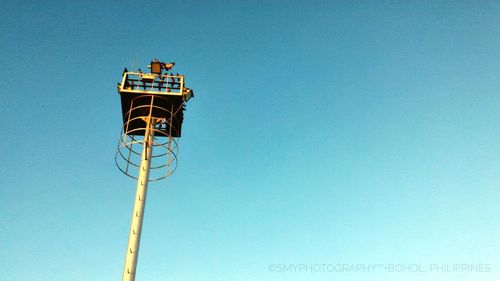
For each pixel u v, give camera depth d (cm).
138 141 3133
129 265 2697
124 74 3294
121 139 3166
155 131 3288
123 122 3350
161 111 3291
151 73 3338
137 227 2841
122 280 2644
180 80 3331
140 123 3375
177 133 3422
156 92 3228
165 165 3119
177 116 3372
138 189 2991
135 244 2781
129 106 3297
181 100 3266
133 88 3272
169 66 3369
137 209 2908
